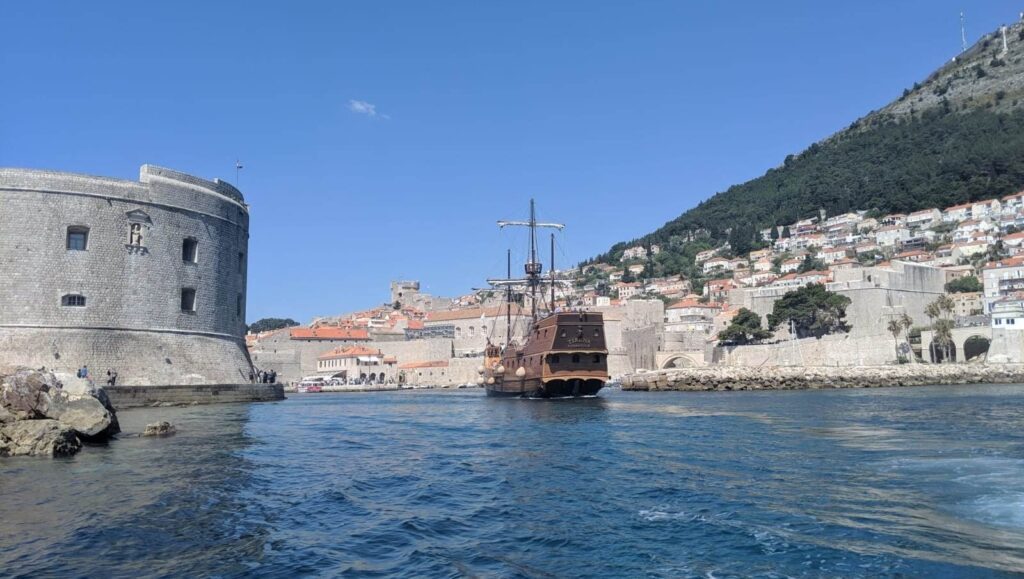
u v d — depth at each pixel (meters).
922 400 59.41
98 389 33.25
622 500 17.88
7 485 19.41
